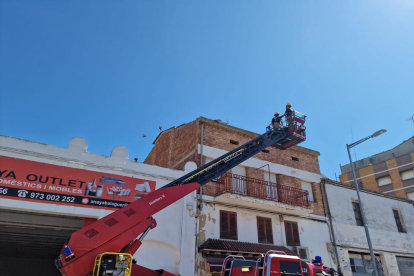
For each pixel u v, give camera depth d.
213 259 14.06
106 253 7.25
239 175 17.25
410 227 24.80
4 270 18.78
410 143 43.03
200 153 16.59
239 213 16.45
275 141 12.09
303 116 12.87
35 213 11.73
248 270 8.87
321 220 19.78
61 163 12.12
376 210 23.33
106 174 12.92
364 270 20.20
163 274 8.64
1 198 10.66
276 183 19.09
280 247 16.55
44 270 20.02
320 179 21.28
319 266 9.84
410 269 22.17
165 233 13.35
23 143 11.58
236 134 18.64
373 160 46.91
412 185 40.50
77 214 11.80
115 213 8.20
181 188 9.55
